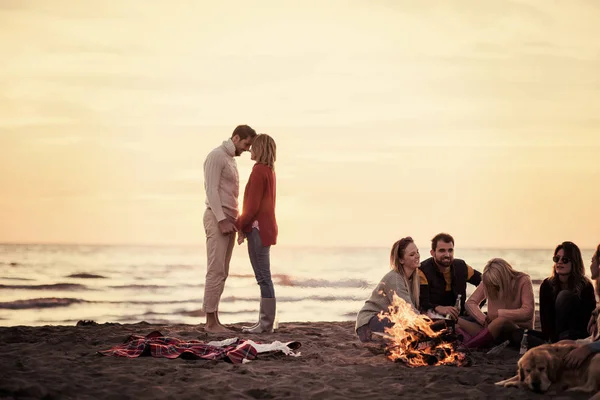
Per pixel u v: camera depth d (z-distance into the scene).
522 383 5.78
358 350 7.96
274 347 7.61
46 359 6.87
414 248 7.80
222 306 25.38
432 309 7.89
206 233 9.48
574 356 5.69
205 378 6.16
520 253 80.75
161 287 36.19
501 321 7.56
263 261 9.55
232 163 9.70
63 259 55.38
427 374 6.43
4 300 29.06
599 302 6.46
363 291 30.38
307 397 5.64
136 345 7.40
